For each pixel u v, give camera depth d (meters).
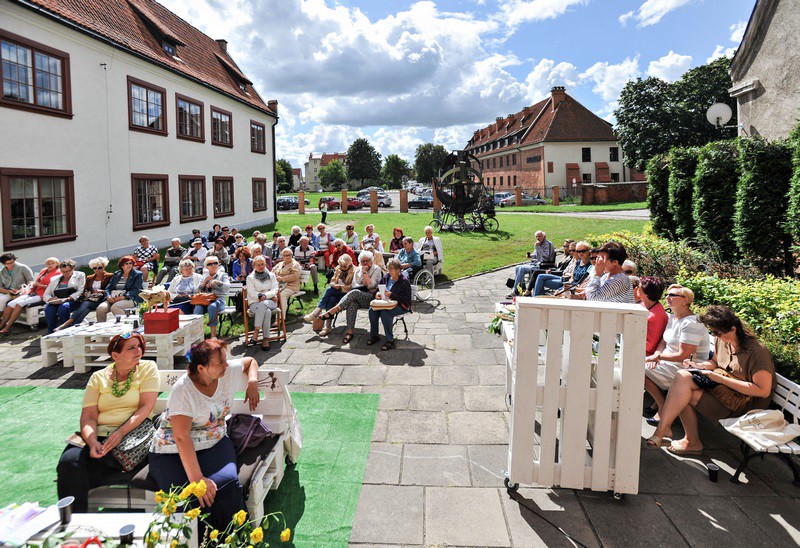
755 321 5.27
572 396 3.42
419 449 4.39
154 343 6.89
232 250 13.93
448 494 3.71
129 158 16.22
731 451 4.23
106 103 15.13
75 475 3.20
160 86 17.88
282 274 9.27
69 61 13.69
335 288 8.01
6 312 8.78
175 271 12.29
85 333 6.66
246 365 3.76
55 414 5.43
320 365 6.61
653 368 4.58
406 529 3.30
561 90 51.31
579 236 19.77
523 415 3.51
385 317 7.24
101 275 8.69
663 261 8.81
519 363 3.47
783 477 3.84
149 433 3.50
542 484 3.55
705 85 38.16
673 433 4.57
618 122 41.16
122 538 2.40
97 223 14.87
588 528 3.28
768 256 9.05
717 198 10.01
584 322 3.34
